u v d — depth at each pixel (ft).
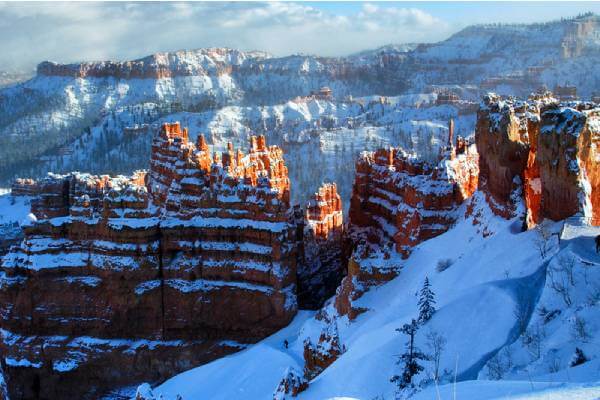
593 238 197.98
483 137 282.97
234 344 337.11
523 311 181.27
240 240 338.54
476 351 173.17
